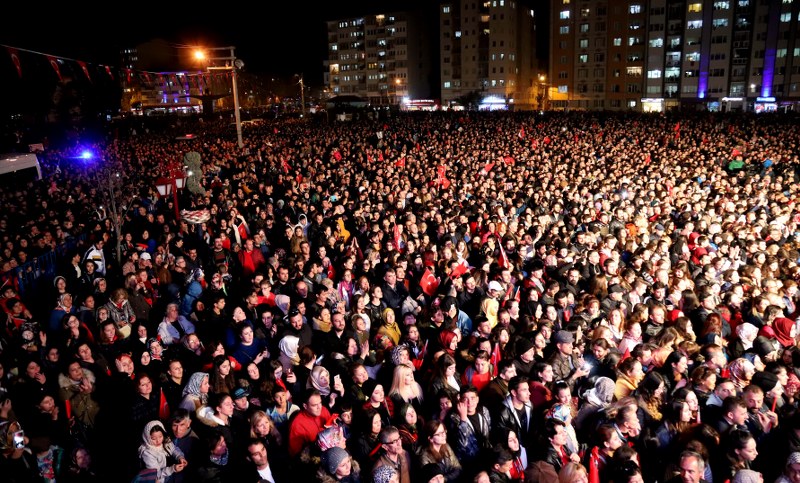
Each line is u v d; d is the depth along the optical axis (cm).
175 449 492
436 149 2969
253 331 709
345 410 532
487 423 538
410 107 10481
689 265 1034
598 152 2769
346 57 11525
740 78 7588
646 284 893
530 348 636
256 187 1953
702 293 809
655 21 8038
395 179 1902
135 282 841
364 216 1370
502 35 9256
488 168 2222
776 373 583
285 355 662
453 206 1465
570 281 952
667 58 8062
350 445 525
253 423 496
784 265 1007
